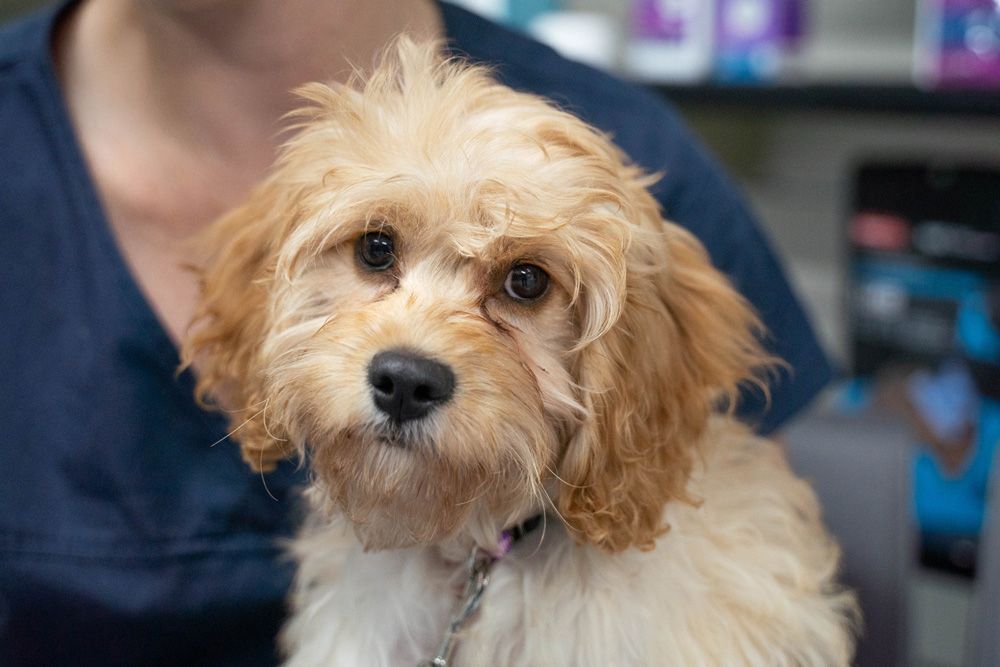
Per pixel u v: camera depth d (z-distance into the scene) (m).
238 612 1.15
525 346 0.90
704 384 1.02
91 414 1.12
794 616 0.99
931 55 1.90
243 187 1.21
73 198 1.16
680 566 0.99
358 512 0.93
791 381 1.27
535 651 0.96
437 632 1.03
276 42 1.12
